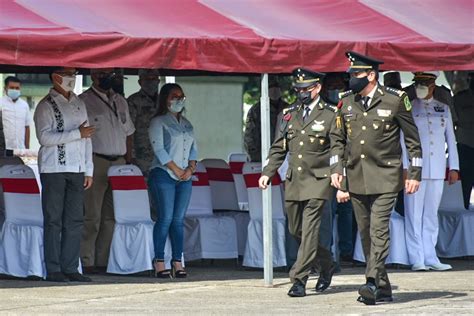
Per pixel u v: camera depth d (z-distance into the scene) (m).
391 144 15.30
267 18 18.23
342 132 15.59
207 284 18.05
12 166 18.66
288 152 16.61
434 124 19.66
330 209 16.72
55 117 18.02
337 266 19.55
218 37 16.88
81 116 18.30
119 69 20.38
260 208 19.98
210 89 42.69
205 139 42.78
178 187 18.98
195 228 20.72
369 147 15.30
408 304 15.60
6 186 18.52
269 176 16.50
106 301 16.03
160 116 18.91
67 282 18.12
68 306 15.50
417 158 15.39
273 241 19.70
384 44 17.80
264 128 17.52
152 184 18.91
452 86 35.81
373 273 15.52
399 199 20.08
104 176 19.47
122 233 19.09
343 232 20.55
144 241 18.98
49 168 17.95
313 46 17.38
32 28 16.09
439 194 19.83
